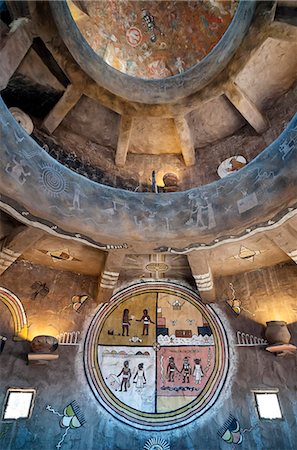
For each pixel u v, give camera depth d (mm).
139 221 7059
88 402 7250
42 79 7434
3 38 5855
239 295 8586
